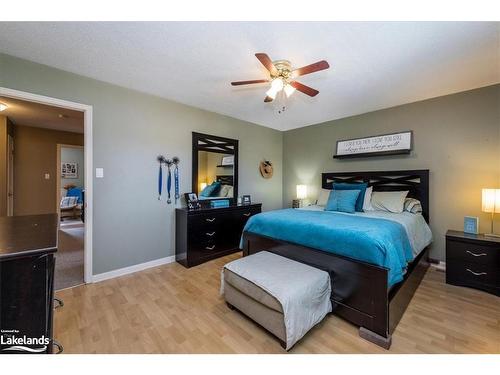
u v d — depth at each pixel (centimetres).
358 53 205
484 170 278
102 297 227
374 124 374
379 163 368
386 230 199
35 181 489
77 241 429
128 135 288
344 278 186
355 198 314
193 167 353
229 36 183
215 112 385
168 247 328
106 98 270
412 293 228
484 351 154
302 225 226
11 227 143
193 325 183
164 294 233
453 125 299
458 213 296
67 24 170
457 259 255
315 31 175
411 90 289
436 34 178
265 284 165
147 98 304
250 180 453
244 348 157
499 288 231
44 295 101
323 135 447
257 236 264
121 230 283
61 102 240
